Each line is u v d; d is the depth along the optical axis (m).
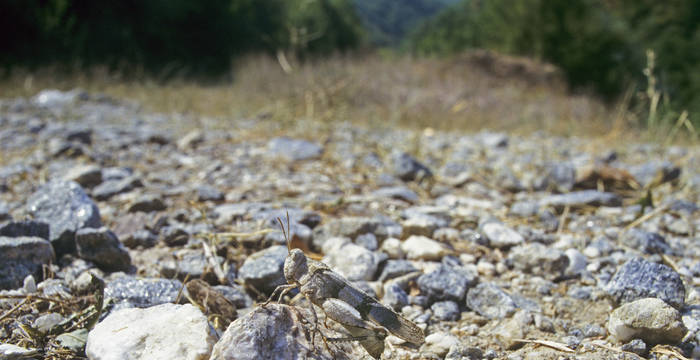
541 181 0.32
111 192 0.27
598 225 0.25
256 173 0.33
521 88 0.96
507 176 0.32
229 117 0.60
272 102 0.63
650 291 0.17
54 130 0.43
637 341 0.15
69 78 0.81
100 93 0.73
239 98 0.71
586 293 0.18
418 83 0.87
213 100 0.70
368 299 0.13
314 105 0.51
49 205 0.21
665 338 0.15
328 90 0.53
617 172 0.32
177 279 0.19
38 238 0.19
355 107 0.63
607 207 0.28
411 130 0.59
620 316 0.15
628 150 0.47
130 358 0.13
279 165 0.35
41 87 0.74
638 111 0.54
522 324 0.17
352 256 0.19
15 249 0.18
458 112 0.69
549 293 0.19
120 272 0.19
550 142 0.52
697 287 0.19
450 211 0.26
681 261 0.21
